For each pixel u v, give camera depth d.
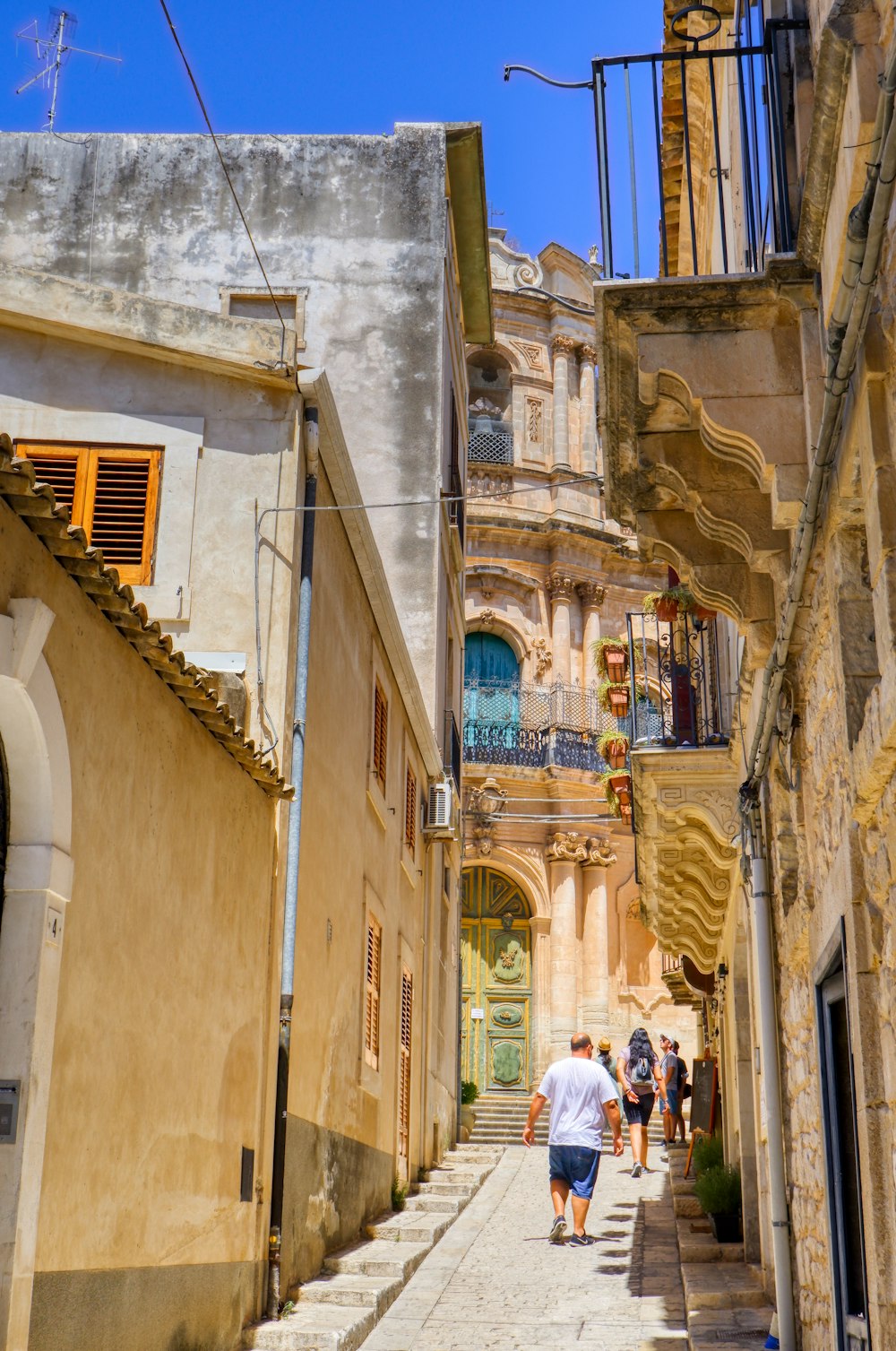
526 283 34.91
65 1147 5.84
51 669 5.73
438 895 19.84
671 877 14.83
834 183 5.42
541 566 33.41
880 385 4.83
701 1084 17.31
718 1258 11.95
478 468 33.53
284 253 19.08
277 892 9.40
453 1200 15.42
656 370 6.50
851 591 5.55
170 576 9.90
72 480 10.09
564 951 30.66
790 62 6.42
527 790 31.58
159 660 6.91
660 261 6.87
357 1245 12.27
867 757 4.86
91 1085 6.15
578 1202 13.17
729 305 6.46
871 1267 5.06
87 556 5.79
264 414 10.24
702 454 7.19
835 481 5.51
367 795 13.39
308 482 10.37
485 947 31.22
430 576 18.73
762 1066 8.77
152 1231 6.94
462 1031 30.56
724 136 10.18
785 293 6.17
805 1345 7.79
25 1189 5.38
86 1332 6.02
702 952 18.61
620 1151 13.62
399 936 15.73
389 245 19.25
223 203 19.06
